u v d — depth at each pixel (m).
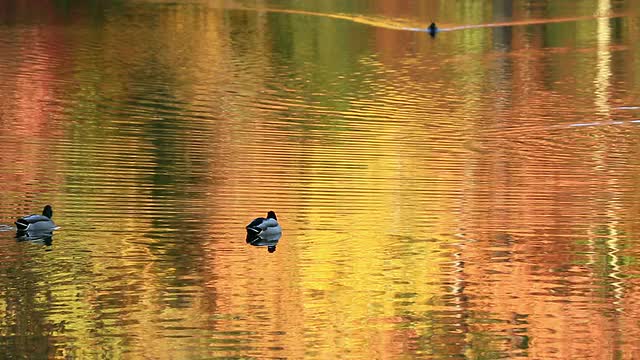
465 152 51.31
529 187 44.59
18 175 44.75
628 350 28.25
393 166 47.97
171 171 45.97
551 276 33.53
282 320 29.88
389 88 68.50
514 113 61.19
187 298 31.27
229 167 46.88
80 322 29.44
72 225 37.75
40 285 31.97
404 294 31.89
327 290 32.06
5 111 58.53
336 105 62.56
